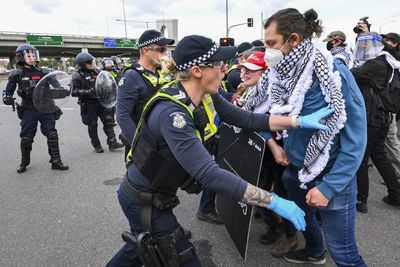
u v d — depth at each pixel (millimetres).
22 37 44500
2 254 2779
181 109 1488
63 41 48094
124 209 1785
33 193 4059
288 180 2195
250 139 2137
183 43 1520
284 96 1864
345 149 1633
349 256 1829
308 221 2299
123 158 5508
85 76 5656
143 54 2885
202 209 3250
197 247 2816
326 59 1673
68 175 4695
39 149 6094
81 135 7375
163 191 1657
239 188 1419
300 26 1649
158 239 1668
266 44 1745
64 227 3205
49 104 4648
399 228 2979
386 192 3715
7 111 11477
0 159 5547
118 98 2773
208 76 1532
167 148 1549
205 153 1433
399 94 3027
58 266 2605
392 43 3979
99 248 2838
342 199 1737
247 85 2705
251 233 2996
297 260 2531
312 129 1771
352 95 1614
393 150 3688
